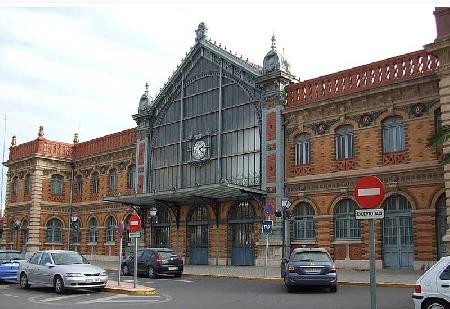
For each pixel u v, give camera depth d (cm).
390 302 1612
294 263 1964
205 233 3566
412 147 2594
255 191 3100
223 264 3381
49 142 4791
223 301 1695
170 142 3878
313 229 2967
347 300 1688
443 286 1225
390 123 2716
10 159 5144
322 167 2950
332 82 2975
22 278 2231
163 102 3984
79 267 2027
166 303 1650
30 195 4753
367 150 2769
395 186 2622
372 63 2794
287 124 3156
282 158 3134
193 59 3800
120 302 1689
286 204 2717
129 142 4256
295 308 1509
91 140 4691
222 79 3572
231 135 3456
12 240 4959
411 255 2562
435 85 2536
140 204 3881
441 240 2452
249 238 3303
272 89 3225
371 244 865
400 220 2623
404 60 2669
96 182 4591
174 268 2767
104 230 4403
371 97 2777
